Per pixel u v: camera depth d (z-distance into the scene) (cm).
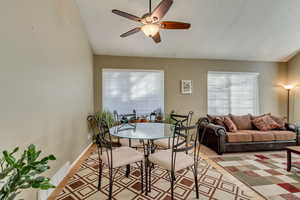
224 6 292
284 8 302
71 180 225
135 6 285
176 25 220
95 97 420
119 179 229
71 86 264
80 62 310
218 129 329
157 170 256
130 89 440
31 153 92
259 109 480
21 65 145
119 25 329
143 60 439
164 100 445
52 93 200
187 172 248
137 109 443
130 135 213
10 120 131
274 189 203
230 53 442
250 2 287
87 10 296
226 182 220
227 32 359
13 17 136
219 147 326
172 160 174
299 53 450
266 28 352
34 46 165
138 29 230
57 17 216
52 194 192
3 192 84
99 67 421
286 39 391
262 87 484
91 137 389
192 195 191
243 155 325
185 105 454
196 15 308
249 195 191
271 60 485
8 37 130
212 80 468
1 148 121
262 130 373
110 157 198
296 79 461
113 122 393
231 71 472
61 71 226
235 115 429
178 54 438
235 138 333
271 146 346
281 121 386
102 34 354
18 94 141
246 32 362
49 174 190
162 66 446
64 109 235
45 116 183
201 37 373
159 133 225
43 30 182
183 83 451
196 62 459
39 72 173
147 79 446
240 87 479
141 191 199
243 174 243
